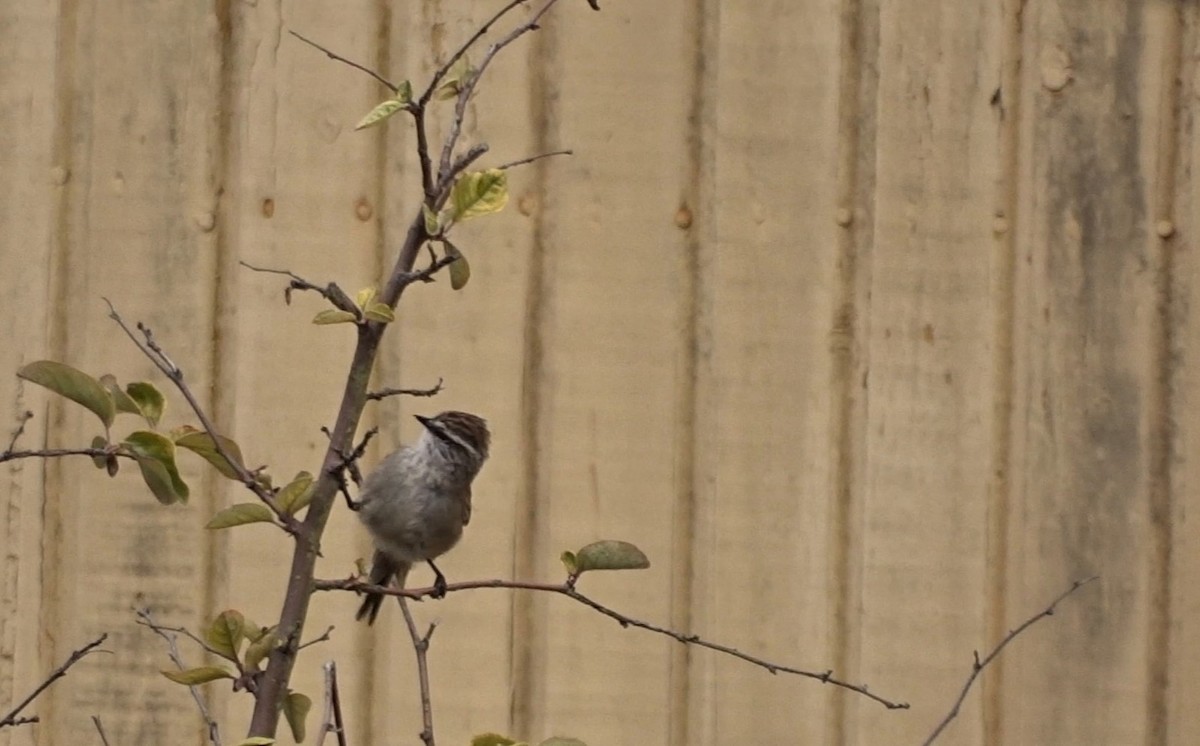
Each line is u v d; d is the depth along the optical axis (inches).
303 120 315.6
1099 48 320.8
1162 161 320.2
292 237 314.7
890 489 315.3
